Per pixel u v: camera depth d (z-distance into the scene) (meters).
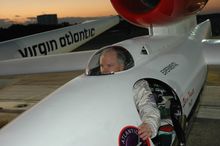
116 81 3.72
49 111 3.21
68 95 3.46
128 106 3.44
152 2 5.72
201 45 6.95
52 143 2.82
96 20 18.84
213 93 8.52
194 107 5.55
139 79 3.92
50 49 14.44
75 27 16.61
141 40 5.17
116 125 3.18
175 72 4.86
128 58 4.25
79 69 6.70
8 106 8.79
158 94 4.40
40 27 35.25
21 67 7.38
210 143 5.74
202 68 6.10
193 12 6.11
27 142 2.84
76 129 2.96
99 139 2.97
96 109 3.21
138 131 3.34
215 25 25.36
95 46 28.64
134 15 5.78
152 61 4.68
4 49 12.18
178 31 6.95
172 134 4.23
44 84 11.21
